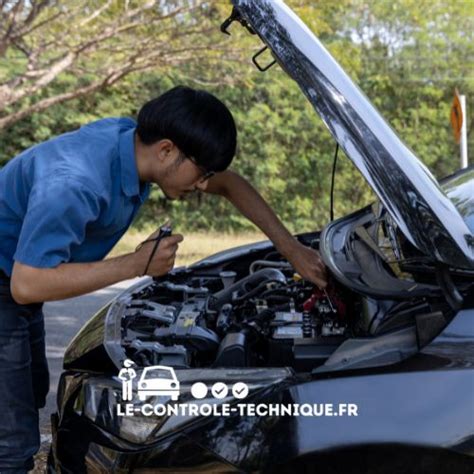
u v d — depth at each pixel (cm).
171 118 213
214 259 348
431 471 199
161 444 212
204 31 1082
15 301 238
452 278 228
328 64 223
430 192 218
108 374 235
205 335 250
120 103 1634
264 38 222
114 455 217
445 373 201
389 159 215
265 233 286
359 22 1828
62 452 236
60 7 1045
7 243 232
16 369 242
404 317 226
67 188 208
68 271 208
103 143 224
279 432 204
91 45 1073
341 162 1812
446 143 1877
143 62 1145
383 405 201
